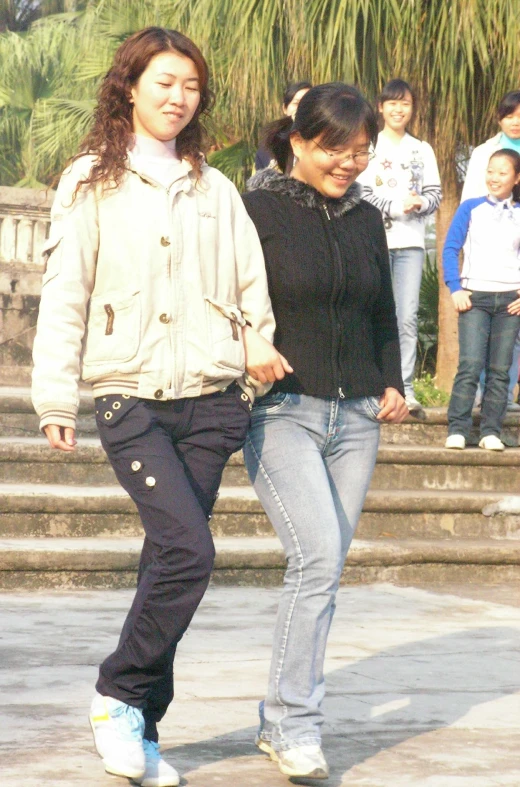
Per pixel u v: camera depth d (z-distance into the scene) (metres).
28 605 6.48
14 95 25.36
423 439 9.90
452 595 7.36
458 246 9.38
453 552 7.93
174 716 4.37
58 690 4.64
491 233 9.27
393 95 9.23
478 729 4.34
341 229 3.95
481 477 9.36
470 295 9.36
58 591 6.98
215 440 3.61
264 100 13.53
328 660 5.43
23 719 4.21
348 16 12.63
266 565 7.48
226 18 13.56
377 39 12.70
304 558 3.70
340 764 3.87
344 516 3.94
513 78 12.55
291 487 3.74
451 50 12.47
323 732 4.25
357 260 3.92
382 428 9.81
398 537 8.49
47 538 7.63
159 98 3.50
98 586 7.12
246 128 14.24
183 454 3.61
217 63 13.82
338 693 4.82
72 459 8.52
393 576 7.82
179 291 3.53
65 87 24.33
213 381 3.59
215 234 3.64
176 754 3.90
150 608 3.42
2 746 3.88
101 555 7.11
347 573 7.72
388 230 9.31
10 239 12.87
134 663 3.46
